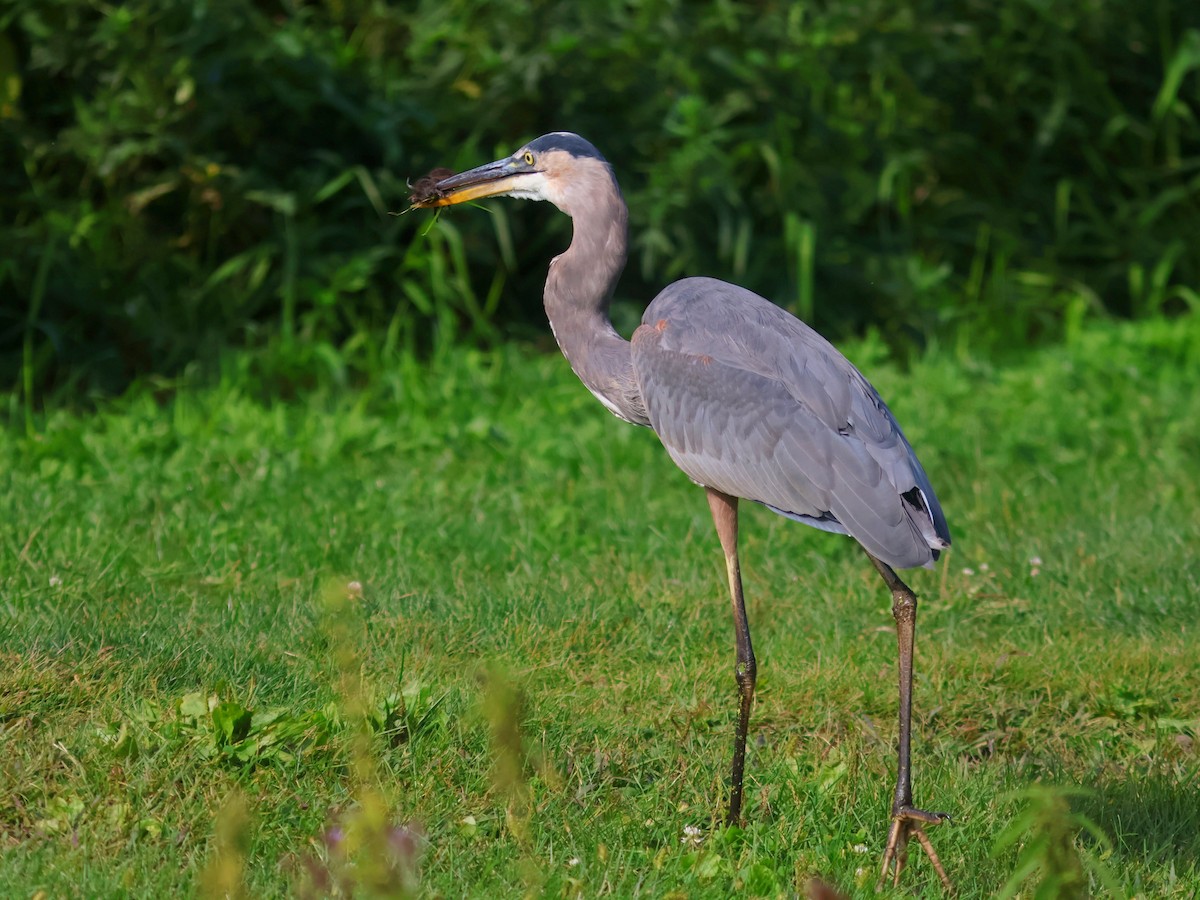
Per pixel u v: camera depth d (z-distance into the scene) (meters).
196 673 8.19
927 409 14.95
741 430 7.54
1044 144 20.05
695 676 8.88
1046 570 10.77
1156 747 8.38
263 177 16.20
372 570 10.40
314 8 17.78
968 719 8.73
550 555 10.97
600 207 8.34
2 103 15.63
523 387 15.33
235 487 12.05
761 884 6.58
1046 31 20.30
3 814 6.70
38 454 12.63
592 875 6.61
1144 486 12.94
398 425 14.05
